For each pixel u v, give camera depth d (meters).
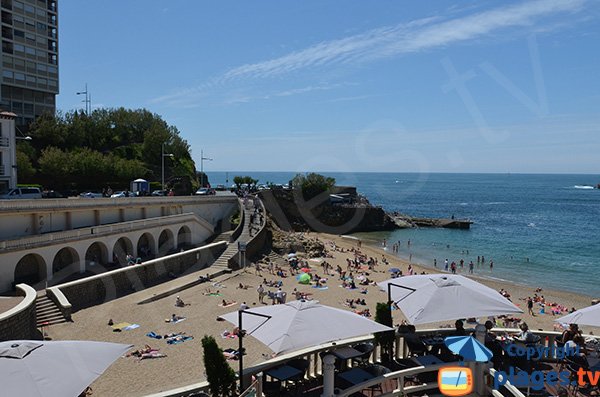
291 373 12.42
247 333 12.15
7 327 21.28
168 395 11.13
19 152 62.03
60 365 9.92
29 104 78.19
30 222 36.06
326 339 11.55
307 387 12.73
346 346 13.97
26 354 10.01
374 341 14.30
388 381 13.14
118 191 67.81
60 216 38.97
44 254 33.06
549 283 55.59
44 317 27.95
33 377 9.34
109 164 71.00
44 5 78.50
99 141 84.75
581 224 118.00
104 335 26.98
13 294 29.66
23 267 32.50
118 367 22.94
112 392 20.17
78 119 81.25
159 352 25.00
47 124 74.38
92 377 9.95
